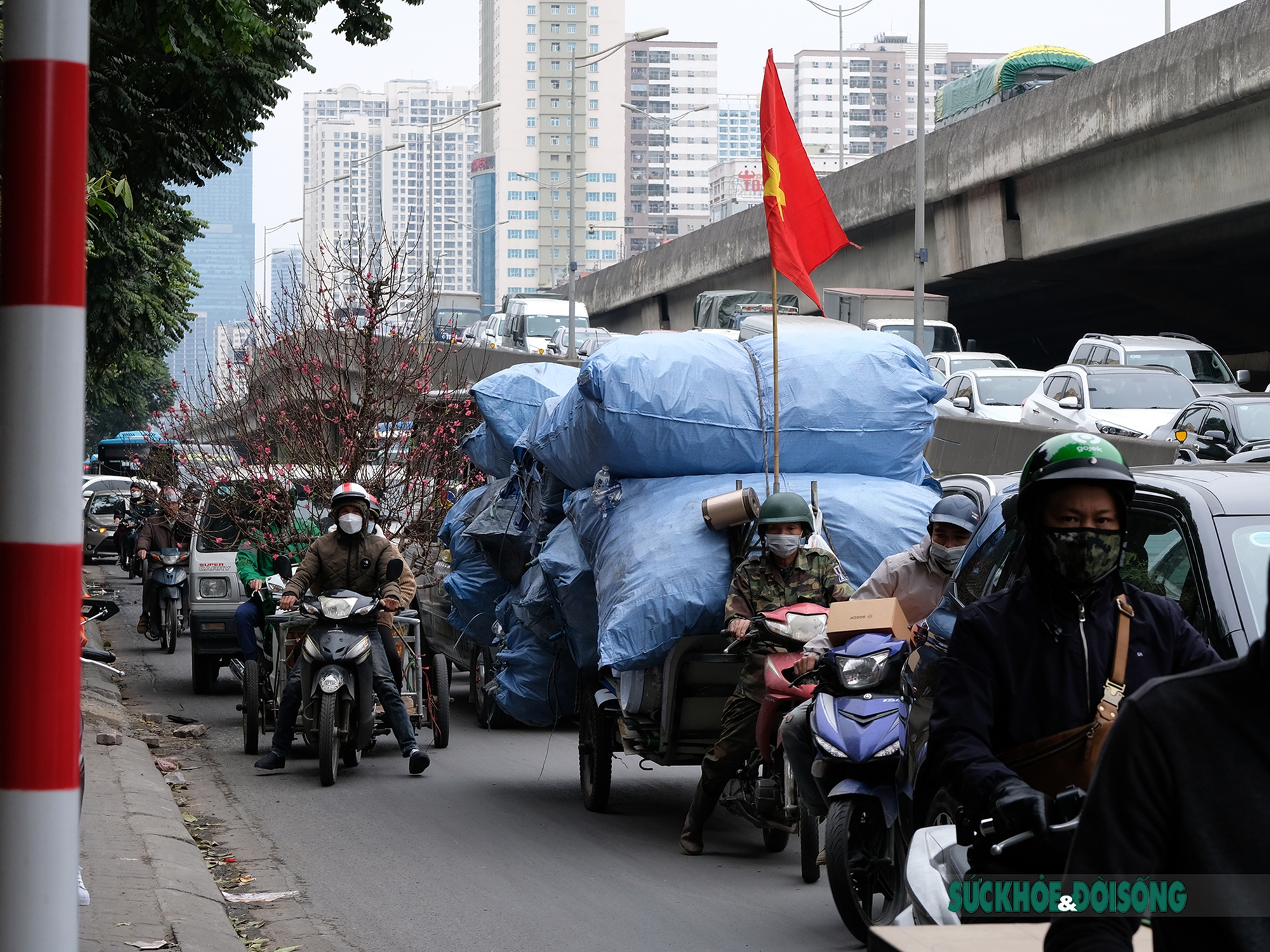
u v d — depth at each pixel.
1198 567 4.66
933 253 41.38
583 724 9.65
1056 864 3.54
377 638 10.77
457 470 15.91
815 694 6.51
